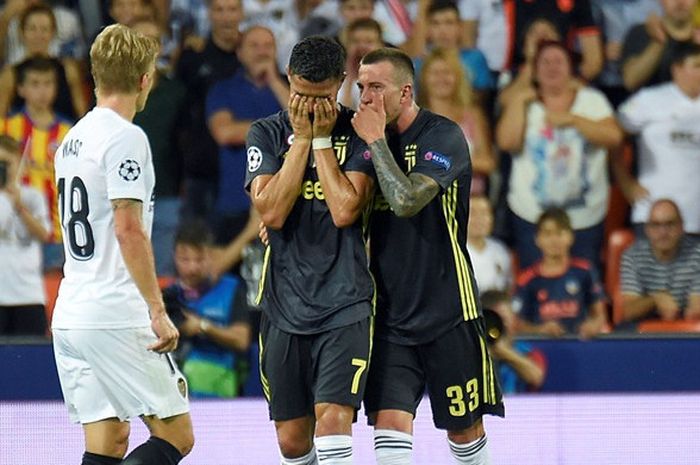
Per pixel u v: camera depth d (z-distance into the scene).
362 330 17.38
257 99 29.91
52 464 25.64
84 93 30.19
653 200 30.30
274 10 30.44
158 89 29.80
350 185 17.19
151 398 17.12
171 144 29.81
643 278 29.92
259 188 17.52
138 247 16.64
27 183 29.31
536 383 27.53
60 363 17.55
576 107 30.20
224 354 27.64
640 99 30.67
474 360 18.47
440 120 18.03
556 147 30.08
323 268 17.44
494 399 18.81
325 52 16.94
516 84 30.41
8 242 29.06
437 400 18.47
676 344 27.72
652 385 27.70
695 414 26.31
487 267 28.95
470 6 30.84
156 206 29.61
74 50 30.52
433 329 18.06
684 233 30.22
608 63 31.05
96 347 16.95
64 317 17.16
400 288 18.03
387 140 18.08
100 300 16.95
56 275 29.31
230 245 29.03
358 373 17.28
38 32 30.27
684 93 30.59
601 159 30.25
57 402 25.91
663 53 30.75
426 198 17.19
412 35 30.48
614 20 31.08
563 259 29.20
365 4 30.52
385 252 18.05
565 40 30.84
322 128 17.23
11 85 29.66
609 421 26.19
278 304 17.72
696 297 29.83
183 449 17.64
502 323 27.41
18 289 29.03
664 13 30.98
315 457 18.48
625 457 26.11
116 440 17.50
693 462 26.22
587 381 27.56
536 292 29.17
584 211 30.16
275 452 25.81
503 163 30.20
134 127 17.03
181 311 27.59
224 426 25.77
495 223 30.05
